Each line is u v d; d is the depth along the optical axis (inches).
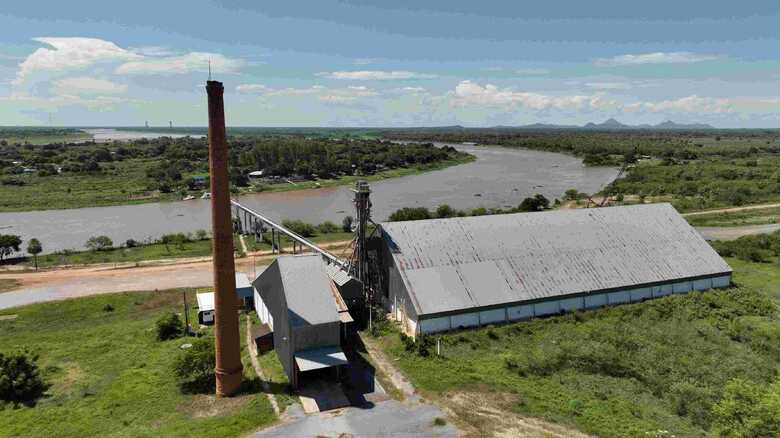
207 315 1951.3
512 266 1940.2
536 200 4229.8
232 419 1248.8
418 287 1770.4
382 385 1408.7
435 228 2034.9
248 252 3026.6
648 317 1847.9
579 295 1904.5
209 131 1291.8
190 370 1437.0
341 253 2881.4
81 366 1610.5
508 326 1750.7
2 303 2222.0
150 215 4687.5
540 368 1467.8
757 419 1090.1
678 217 2386.8
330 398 1349.7
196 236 3609.7
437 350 1588.3
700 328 1753.2
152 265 2807.6
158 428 1226.6
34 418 1289.4
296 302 1492.4
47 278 2583.7
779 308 1948.8
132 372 1545.3
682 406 1254.9
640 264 2087.8
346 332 1690.5
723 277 2167.8
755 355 1560.0
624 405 1275.8
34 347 1747.0
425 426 1201.4
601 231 2206.0
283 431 1192.8
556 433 1155.9
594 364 1486.2
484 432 1167.0
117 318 2054.6
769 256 2696.9
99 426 1246.3
